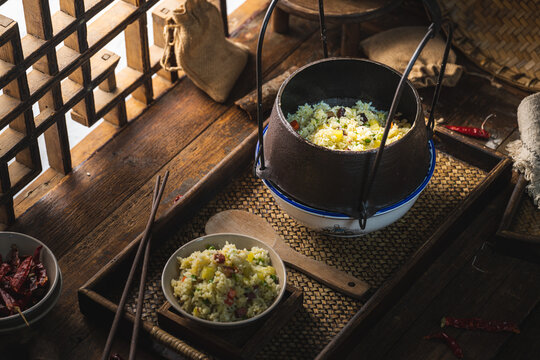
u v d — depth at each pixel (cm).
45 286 112
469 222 123
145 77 138
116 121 138
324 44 120
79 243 125
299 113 121
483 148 125
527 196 123
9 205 125
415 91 115
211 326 106
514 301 117
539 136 125
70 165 133
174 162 135
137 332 106
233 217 119
